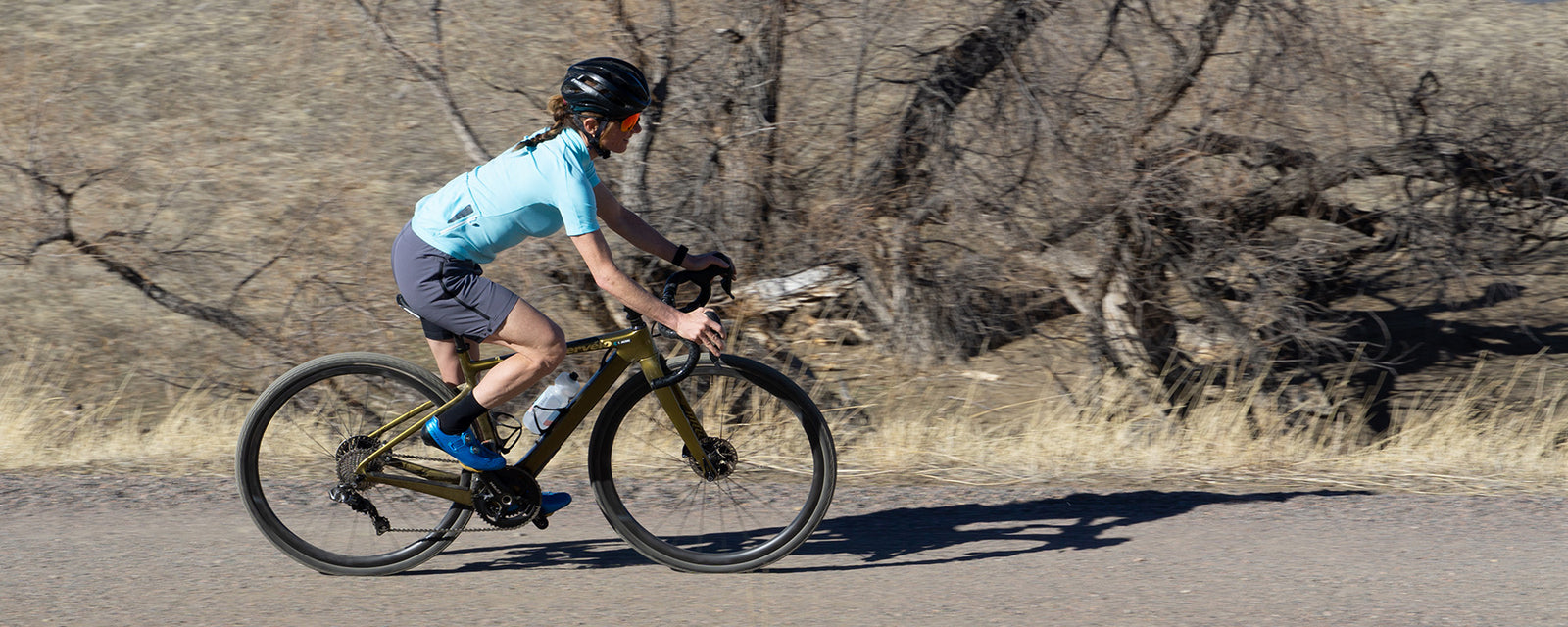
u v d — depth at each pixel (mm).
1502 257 7922
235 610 3414
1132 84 7285
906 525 4438
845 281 7477
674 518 4121
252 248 10008
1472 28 11172
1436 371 8523
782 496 4195
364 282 7711
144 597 3516
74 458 5539
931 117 7230
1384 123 7629
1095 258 7242
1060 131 7129
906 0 7543
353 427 4309
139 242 9094
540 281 7180
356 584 3701
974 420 6789
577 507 4594
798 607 3492
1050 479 5262
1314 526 4367
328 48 9742
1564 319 9281
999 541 4207
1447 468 5586
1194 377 7492
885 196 7348
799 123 7508
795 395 3916
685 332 3547
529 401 6367
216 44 13945
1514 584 3691
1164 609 3445
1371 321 9109
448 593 3623
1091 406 7027
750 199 7344
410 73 8344
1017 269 7355
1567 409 7852
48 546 4000
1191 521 4449
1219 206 7227
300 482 4250
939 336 7668
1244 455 5922
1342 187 7691
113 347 8719
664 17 7340
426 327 3756
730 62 7336
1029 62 7203
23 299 9438
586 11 7391
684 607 3494
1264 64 7176
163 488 4770
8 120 11312
